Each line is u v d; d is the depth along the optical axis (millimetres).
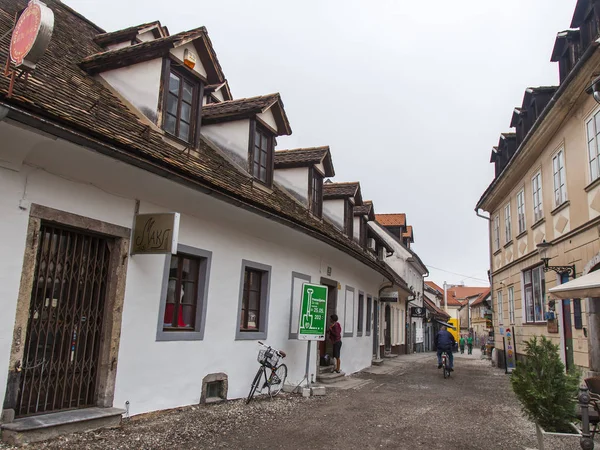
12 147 5336
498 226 21359
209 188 7438
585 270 11195
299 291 11930
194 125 8711
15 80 5414
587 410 5355
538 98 14047
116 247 6855
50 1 10164
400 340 30766
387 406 9617
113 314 6688
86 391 6449
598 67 9781
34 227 5660
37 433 5363
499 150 19391
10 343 5367
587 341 11125
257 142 10812
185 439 6219
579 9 10922
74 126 5418
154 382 7355
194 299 8453
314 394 10539
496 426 7945
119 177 6621
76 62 8359
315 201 14336
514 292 18359
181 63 8227
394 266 33000
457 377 16188
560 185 13086
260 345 10070
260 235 10180
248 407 8633
